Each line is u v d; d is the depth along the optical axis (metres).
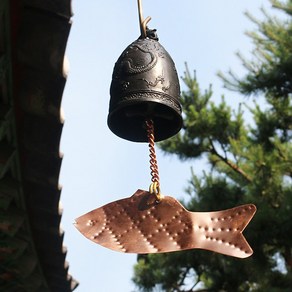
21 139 7.71
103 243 4.46
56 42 6.55
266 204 20.39
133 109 5.29
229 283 23.50
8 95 7.12
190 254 23.61
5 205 8.42
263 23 23.42
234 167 24.28
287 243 20.03
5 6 6.21
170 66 5.20
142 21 5.31
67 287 10.68
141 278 26.22
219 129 23.81
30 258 9.52
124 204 4.64
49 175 8.13
